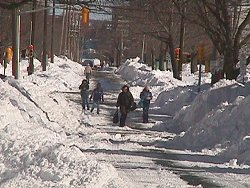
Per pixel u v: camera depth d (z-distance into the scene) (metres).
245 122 58.78
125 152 52.47
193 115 77.38
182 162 48.06
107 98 126.25
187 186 36.22
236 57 108.88
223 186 37.28
